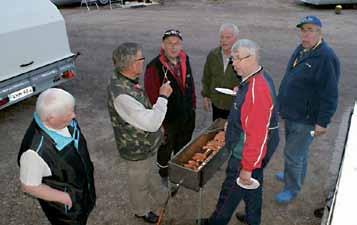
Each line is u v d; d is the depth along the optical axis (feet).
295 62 10.38
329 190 12.16
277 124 8.87
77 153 7.60
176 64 11.43
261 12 45.27
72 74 21.01
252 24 38.32
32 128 7.16
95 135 16.58
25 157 6.95
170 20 40.93
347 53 28.02
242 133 8.50
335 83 9.55
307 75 9.79
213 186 12.62
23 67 17.92
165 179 12.93
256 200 9.48
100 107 19.65
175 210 11.50
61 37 19.92
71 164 7.42
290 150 11.00
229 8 48.44
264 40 32.07
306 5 49.65
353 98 19.80
